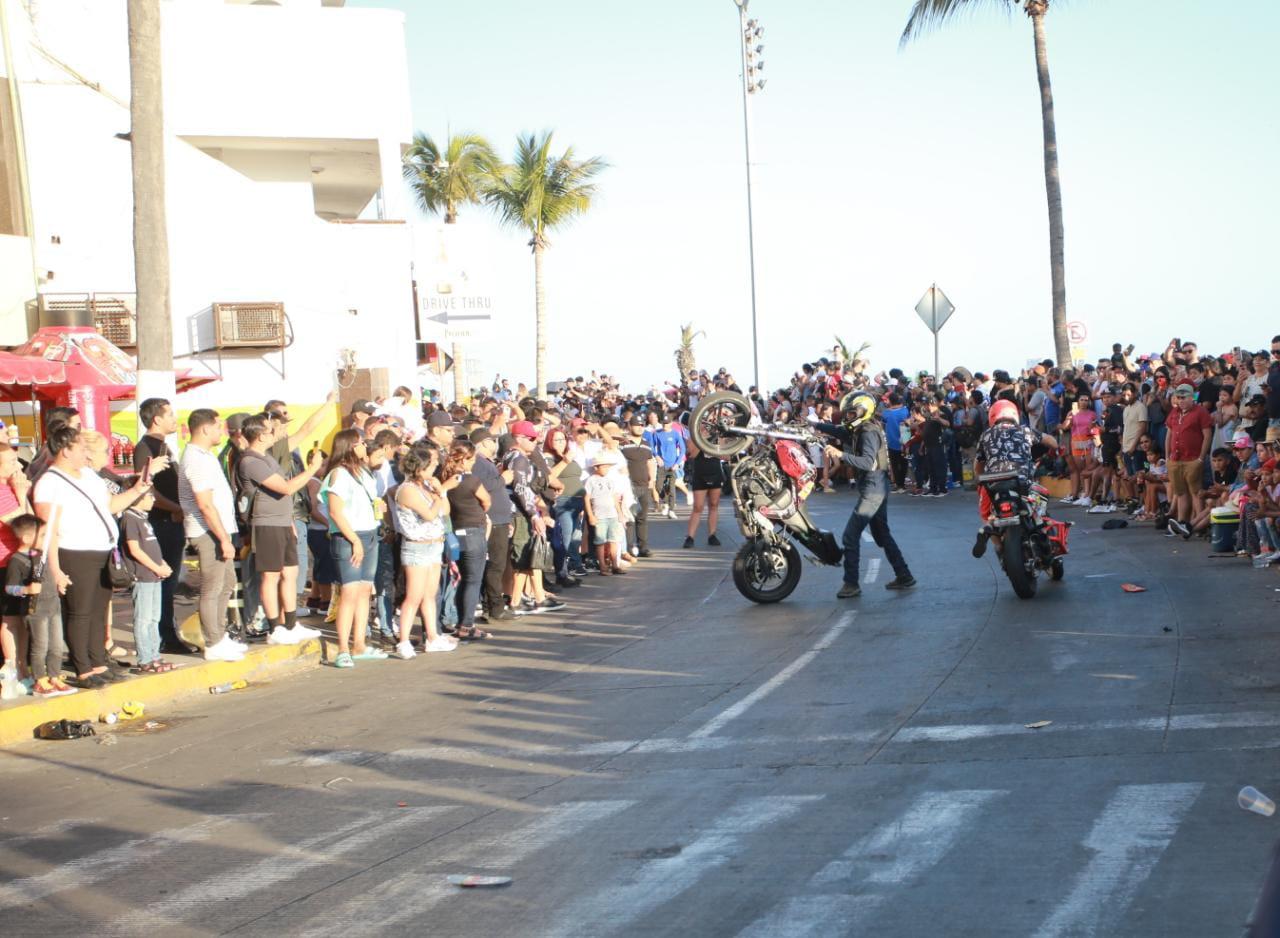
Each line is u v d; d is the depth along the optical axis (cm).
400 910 529
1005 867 527
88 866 625
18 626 1023
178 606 1385
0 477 995
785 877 534
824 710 845
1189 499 1562
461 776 753
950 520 1953
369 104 2211
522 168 4812
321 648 1205
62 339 1412
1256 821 561
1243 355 1811
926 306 2569
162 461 1047
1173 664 884
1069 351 2848
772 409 3044
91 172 1916
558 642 1216
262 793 749
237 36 2150
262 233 2066
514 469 1408
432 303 2206
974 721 780
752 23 3381
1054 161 2862
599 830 622
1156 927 458
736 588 1462
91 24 1980
